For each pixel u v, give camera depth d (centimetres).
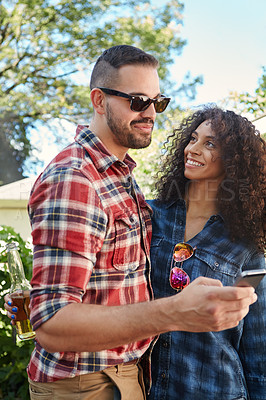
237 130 181
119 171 162
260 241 179
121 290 154
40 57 1753
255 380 176
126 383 157
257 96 665
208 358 170
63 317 127
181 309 123
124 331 126
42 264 136
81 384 151
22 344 373
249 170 179
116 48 163
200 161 180
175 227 184
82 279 135
